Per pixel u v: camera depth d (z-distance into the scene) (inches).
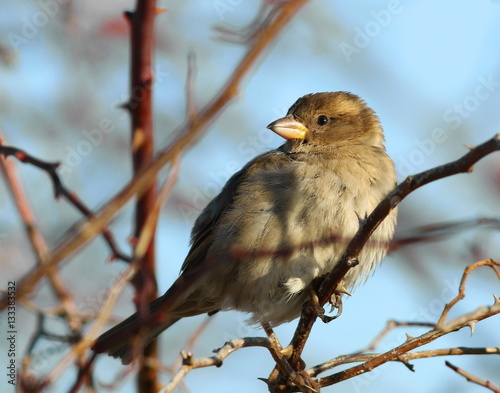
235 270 396.8
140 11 310.5
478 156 231.5
